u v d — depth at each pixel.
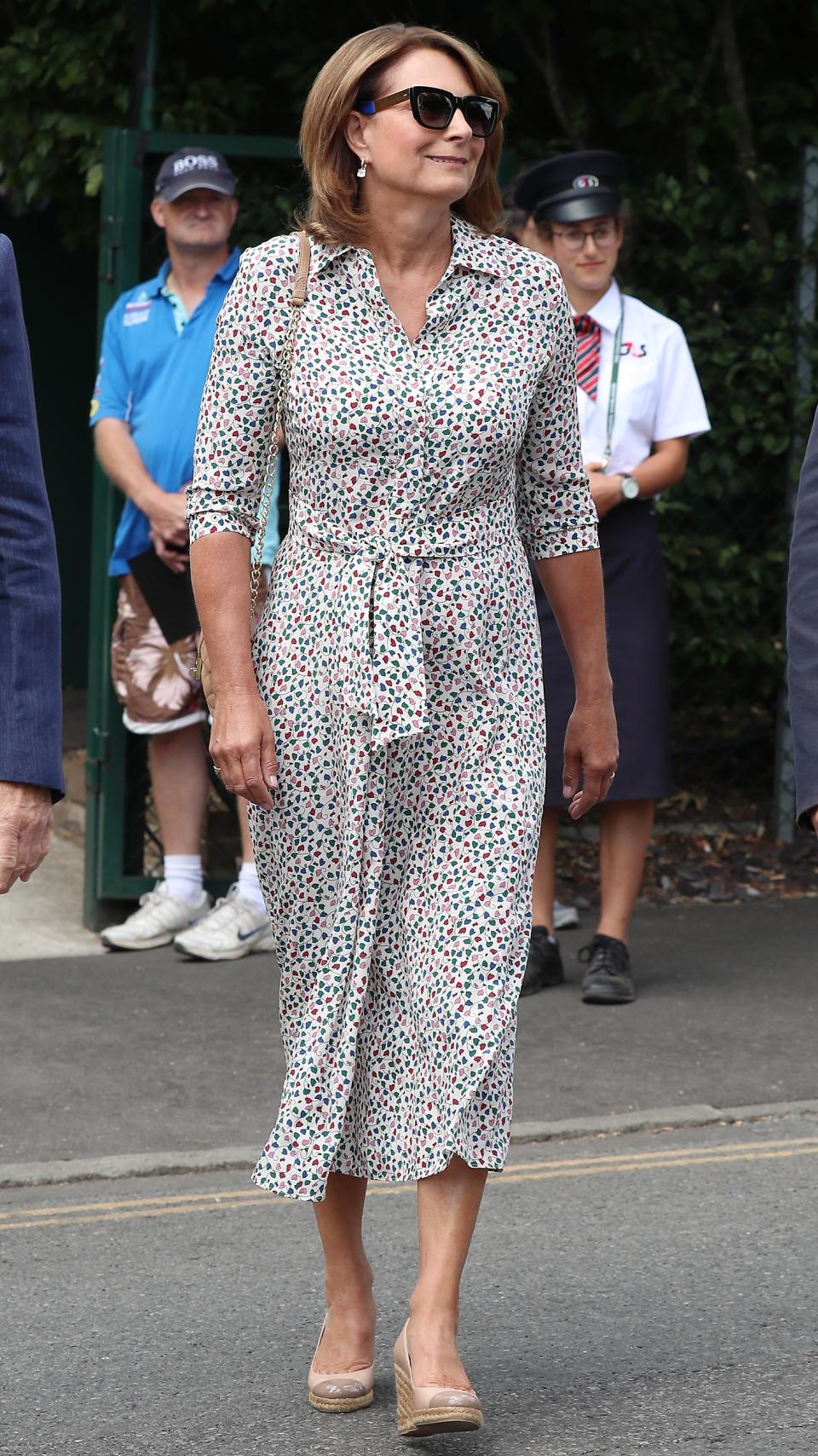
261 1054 7.03
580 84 10.82
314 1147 4.09
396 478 4.02
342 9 10.30
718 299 10.12
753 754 10.80
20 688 3.42
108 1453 4.06
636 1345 4.60
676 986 7.94
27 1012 7.53
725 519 10.35
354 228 4.04
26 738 3.41
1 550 3.43
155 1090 6.62
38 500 3.47
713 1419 4.18
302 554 4.14
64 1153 6.04
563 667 7.62
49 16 10.03
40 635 3.44
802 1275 5.05
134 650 8.47
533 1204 5.64
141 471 8.31
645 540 7.67
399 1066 4.13
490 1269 5.12
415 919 4.10
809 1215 5.51
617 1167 5.96
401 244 4.05
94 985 7.96
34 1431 4.17
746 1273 5.07
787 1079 6.77
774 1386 4.36
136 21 9.51
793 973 8.15
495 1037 3.97
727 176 10.41
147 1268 5.18
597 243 7.50
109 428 8.41
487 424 4.02
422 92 3.93
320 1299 4.95
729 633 10.23
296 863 4.15
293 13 10.17
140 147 8.77
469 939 4.03
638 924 9.03
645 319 7.66
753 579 10.18
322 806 4.11
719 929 8.93
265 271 4.06
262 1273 5.14
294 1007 4.23
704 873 9.83
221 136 8.84
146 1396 4.35
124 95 9.97
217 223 8.24
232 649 4.12
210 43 10.18
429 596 4.05
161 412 8.32
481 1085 4.02
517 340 4.09
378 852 4.09
